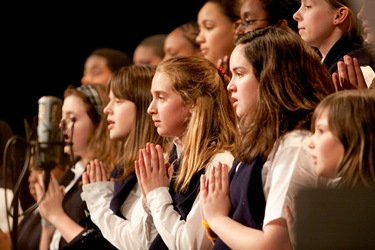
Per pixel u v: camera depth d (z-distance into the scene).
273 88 4.29
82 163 7.10
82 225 6.27
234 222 4.21
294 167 4.07
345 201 3.13
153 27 9.92
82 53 10.26
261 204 4.21
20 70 10.30
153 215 4.99
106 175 6.12
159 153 5.15
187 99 5.16
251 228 4.13
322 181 4.00
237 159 4.51
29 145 5.89
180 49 7.91
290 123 4.23
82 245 6.00
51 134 5.80
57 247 6.88
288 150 4.12
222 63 6.05
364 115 3.86
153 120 5.39
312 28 5.13
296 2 6.04
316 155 3.95
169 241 4.85
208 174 4.50
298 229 3.16
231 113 5.22
